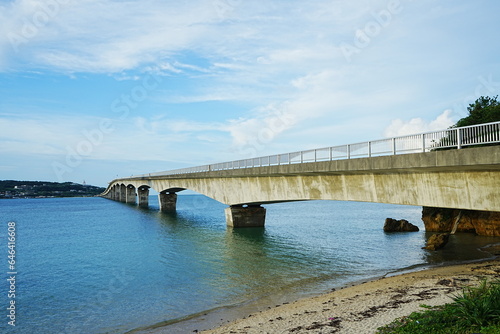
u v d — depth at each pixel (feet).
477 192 53.26
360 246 100.78
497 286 36.52
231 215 145.69
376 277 64.49
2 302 57.41
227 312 48.29
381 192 71.10
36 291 63.93
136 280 69.26
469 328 29.12
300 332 35.94
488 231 108.17
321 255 88.94
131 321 47.32
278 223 175.83
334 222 178.50
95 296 59.77
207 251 99.35
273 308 47.85
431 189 60.64
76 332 44.27
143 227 171.32
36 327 46.34
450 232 118.93
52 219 241.76
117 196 579.07
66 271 80.59
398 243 103.96
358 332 33.83
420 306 38.60
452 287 49.19
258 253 94.07
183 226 170.50
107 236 141.28
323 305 46.26
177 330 42.42
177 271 75.72
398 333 30.78
